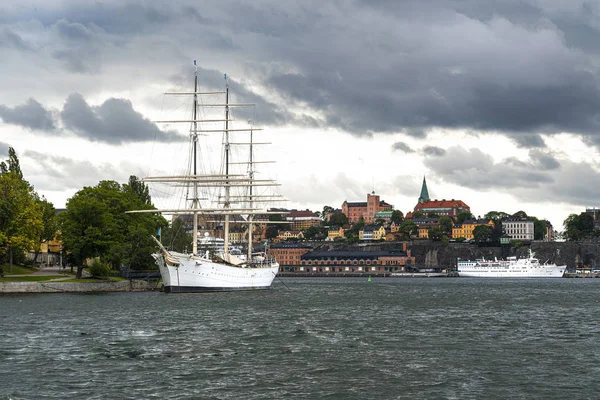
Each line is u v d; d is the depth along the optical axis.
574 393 51.03
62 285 143.88
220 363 60.66
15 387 51.47
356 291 186.75
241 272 166.00
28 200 149.75
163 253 145.75
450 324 92.62
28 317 92.12
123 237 166.75
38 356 63.00
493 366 60.50
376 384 53.28
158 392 50.31
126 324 86.06
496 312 113.06
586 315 108.81
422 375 56.59
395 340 75.62
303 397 49.44
